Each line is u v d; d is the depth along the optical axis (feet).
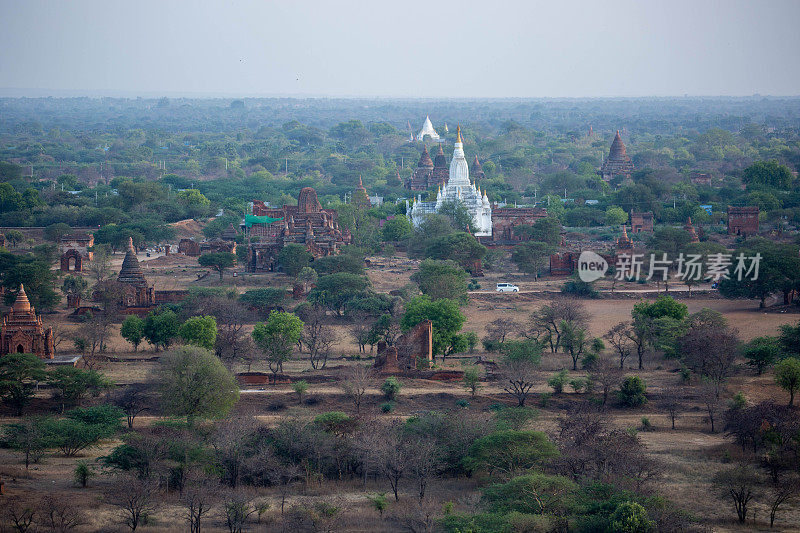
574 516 209.36
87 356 394.73
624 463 238.27
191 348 305.53
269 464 251.39
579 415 284.61
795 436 254.88
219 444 255.09
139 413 309.83
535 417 293.23
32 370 316.60
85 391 323.78
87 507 226.79
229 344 380.37
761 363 358.84
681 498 231.50
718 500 230.89
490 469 253.85
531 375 326.24
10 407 315.37
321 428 268.21
